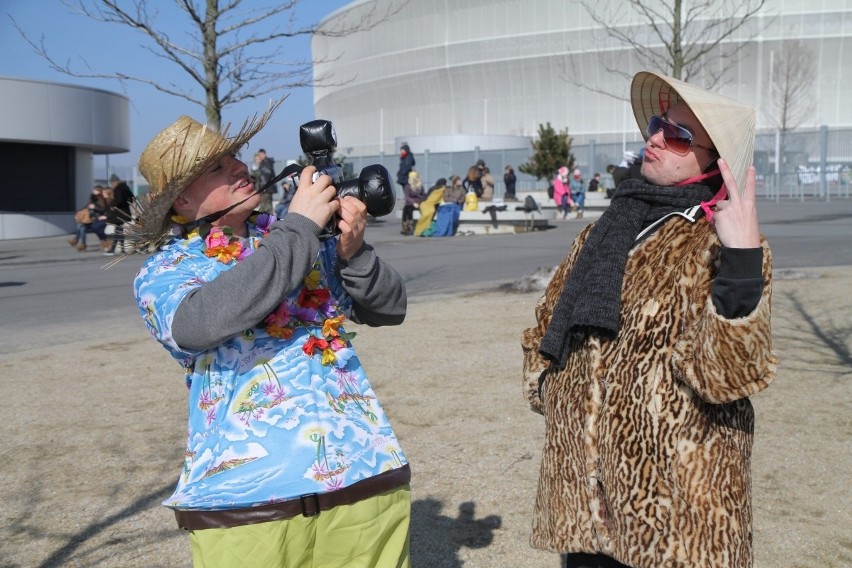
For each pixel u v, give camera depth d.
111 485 5.39
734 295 2.38
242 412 2.51
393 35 73.62
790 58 56.69
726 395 2.45
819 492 4.90
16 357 9.05
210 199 2.67
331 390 2.59
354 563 2.57
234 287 2.39
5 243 27.95
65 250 24.20
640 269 2.73
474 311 10.72
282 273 2.42
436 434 6.11
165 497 5.19
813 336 8.46
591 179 37.94
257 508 2.43
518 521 4.67
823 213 25.47
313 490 2.43
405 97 73.31
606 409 2.67
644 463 2.60
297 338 2.61
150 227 2.69
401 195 38.41
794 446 5.61
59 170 31.36
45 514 4.96
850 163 37.25
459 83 69.12
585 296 2.73
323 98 86.00
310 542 2.50
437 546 4.39
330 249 2.88
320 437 2.50
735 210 2.44
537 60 64.69
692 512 2.56
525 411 6.56
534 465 5.46
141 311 2.60
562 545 2.78
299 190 2.56
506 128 67.19
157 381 7.90
